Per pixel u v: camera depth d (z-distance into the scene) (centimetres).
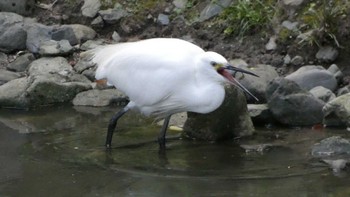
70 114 1303
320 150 1048
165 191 917
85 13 1630
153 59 1106
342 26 1370
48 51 1498
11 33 1546
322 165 995
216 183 941
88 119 1269
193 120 1159
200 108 1096
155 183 948
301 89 1198
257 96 1277
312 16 1411
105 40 1580
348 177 945
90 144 1134
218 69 1075
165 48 1116
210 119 1142
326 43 1380
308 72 1292
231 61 1423
